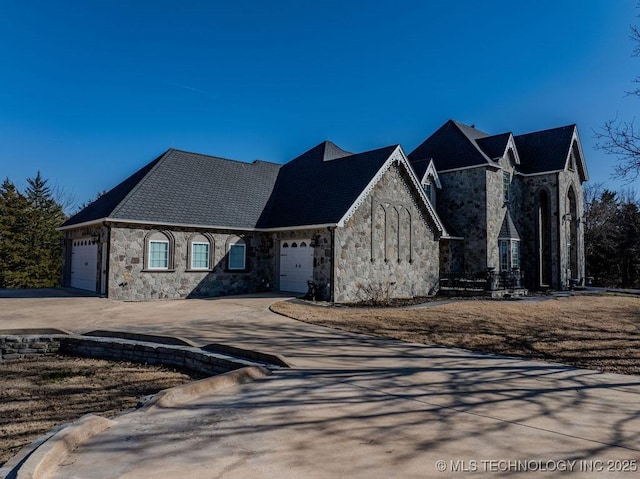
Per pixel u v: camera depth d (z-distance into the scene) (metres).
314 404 5.90
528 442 4.70
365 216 19.23
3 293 19.00
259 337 10.62
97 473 3.92
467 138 27.06
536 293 24.55
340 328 11.96
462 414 5.57
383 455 4.34
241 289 20.66
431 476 3.91
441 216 26.86
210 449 4.46
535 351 9.45
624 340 10.52
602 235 39.22
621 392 6.61
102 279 18.25
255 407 5.78
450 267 25.30
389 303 17.64
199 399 6.11
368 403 5.96
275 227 20.30
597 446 4.61
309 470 4.00
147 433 4.87
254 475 3.89
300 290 19.91
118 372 9.22
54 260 35.59
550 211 27.69
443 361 8.52
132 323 12.53
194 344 9.66
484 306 16.62
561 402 6.10
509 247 25.94
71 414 6.84
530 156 29.14
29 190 38.88
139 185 18.91
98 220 17.67
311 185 21.83
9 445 5.69
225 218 20.16
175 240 18.70
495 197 25.88
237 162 24.28
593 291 26.28
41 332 11.12
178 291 18.66
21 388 8.23
